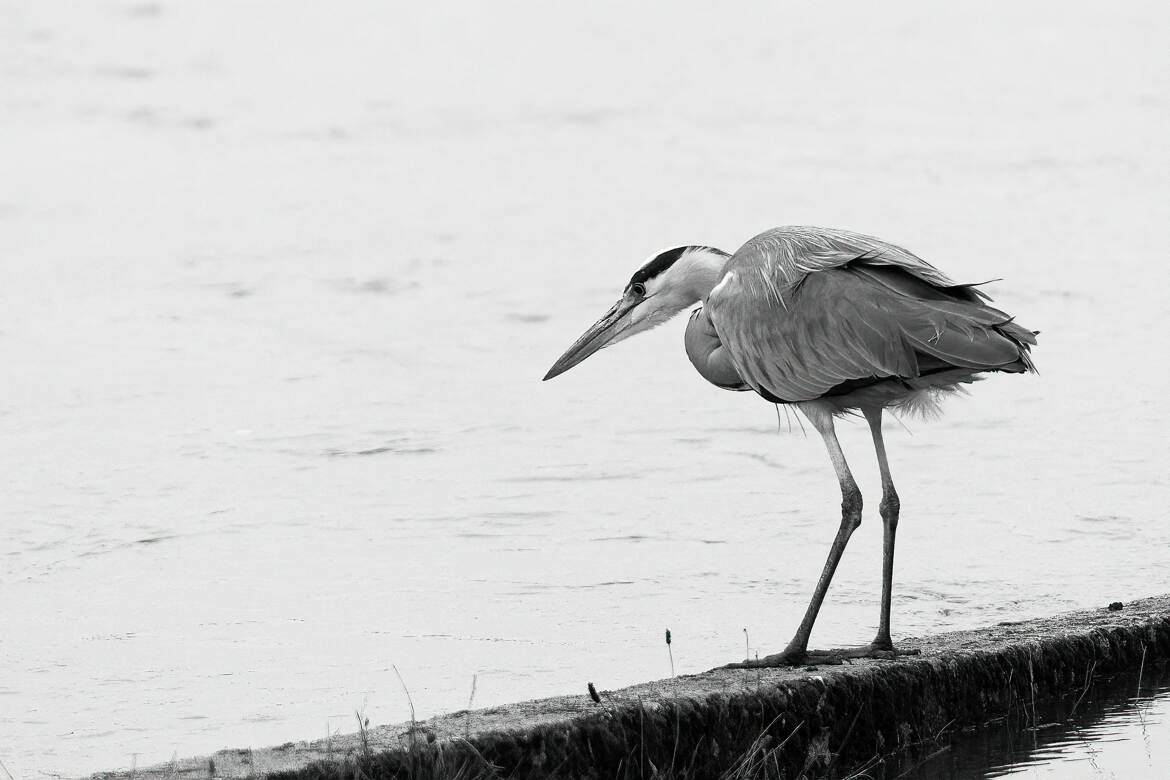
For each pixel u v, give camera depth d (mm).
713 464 15062
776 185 30156
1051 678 9516
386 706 9094
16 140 33781
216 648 10242
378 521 13312
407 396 17562
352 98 39250
